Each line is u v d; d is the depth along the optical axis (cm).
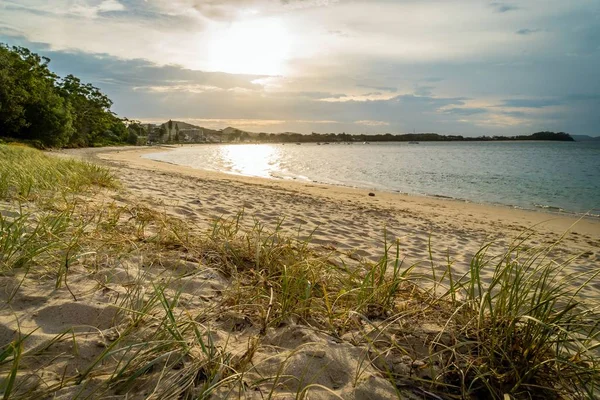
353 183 2080
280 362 176
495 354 188
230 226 397
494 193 1766
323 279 289
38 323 186
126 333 177
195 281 264
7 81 3253
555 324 193
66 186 550
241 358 176
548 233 884
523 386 172
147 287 241
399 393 157
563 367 181
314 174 2631
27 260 242
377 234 610
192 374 158
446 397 165
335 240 516
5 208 377
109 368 160
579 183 2156
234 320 217
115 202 516
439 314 240
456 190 1858
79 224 326
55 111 3819
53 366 157
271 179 2061
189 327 190
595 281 436
